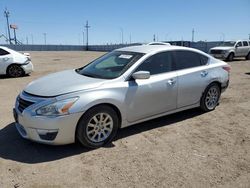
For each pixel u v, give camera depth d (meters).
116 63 5.39
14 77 12.75
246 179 3.82
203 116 6.35
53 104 4.29
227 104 7.38
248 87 9.84
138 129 5.55
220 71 6.61
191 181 3.76
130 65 5.16
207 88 6.39
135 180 3.78
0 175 3.87
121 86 4.85
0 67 12.44
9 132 5.38
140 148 4.73
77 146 4.77
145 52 5.48
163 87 5.40
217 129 5.59
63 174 3.92
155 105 5.38
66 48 73.81
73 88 4.52
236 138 5.15
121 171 4.00
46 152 4.56
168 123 5.89
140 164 4.20
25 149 4.66
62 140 4.41
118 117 4.96
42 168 4.07
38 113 4.31
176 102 5.75
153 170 4.03
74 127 4.43
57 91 4.46
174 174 3.92
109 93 4.69
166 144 4.89
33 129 4.36
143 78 4.95
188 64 6.03
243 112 6.68
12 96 8.53
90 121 4.57
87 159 4.34
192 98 6.07
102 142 4.75
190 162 4.26
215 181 3.76
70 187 3.62
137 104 5.09
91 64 5.88
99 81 4.81
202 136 5.24
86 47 76.31
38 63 22.16
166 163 4.23
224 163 4.24
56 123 4.27
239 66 18.09
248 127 5.71
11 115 6.45
